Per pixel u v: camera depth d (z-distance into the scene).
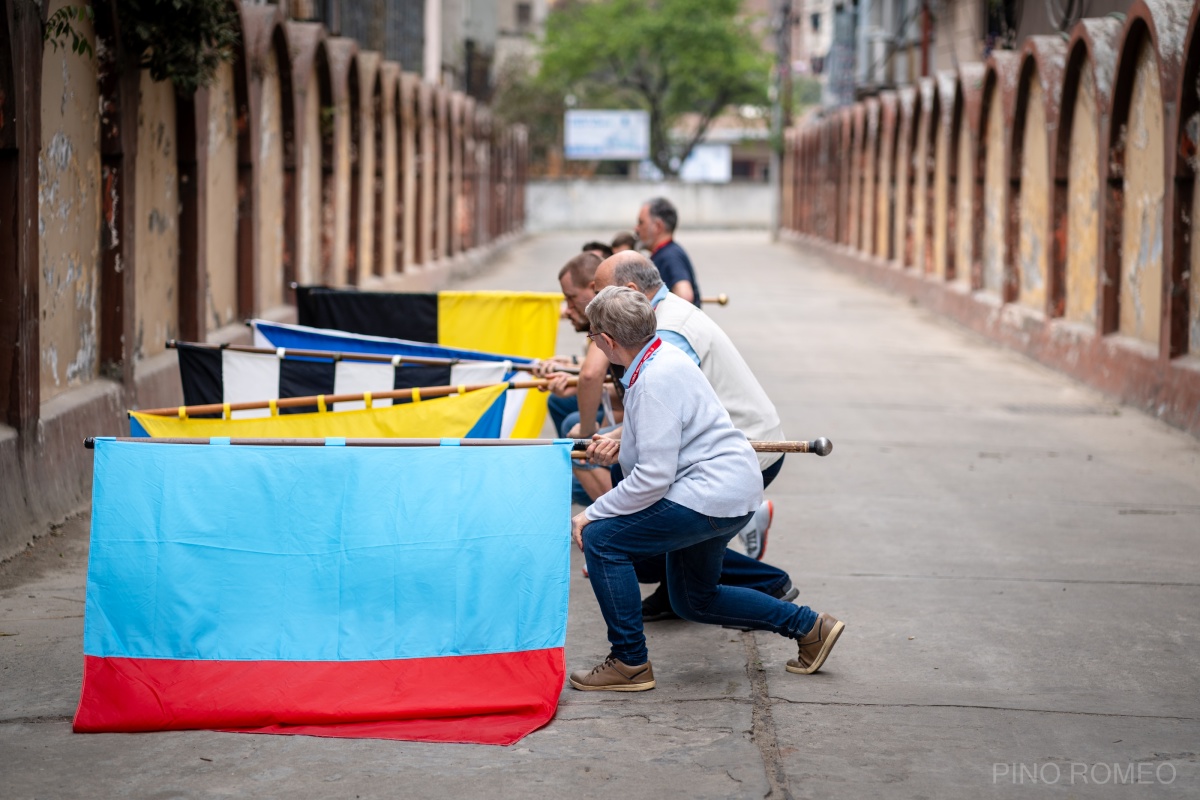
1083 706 4.84
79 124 7.92
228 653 4.50
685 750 4.36
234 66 11.34
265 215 12.98
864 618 5.93
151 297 9.45
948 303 20.36
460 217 28.30
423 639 4.57
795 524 7.77
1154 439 10.74
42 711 4.64
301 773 4.12
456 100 26.12
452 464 4.64
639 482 4.58
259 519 4.56
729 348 5.29
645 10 56.81
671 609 5.84
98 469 4.54
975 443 10.52
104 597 4.49
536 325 8.44
